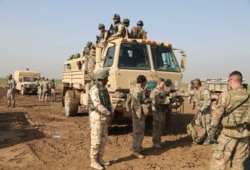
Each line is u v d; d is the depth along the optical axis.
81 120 12.42
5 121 12.05
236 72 4.28
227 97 4.17
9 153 7.18
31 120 12.25
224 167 4.25
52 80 23.52
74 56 13.84
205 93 7.79
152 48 9.25
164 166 6.19
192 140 8.56
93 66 10.34
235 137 4.14
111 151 7.37
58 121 12.16
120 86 8.62
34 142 8.30
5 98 25.00
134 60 8.94
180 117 13.52
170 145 8.00
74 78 12.76
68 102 13.20
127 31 9.88
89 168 6.04
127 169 5.99
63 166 6.18
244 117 4.12
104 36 10.76
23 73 30.95
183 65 9.44
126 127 10.48
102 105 5.86
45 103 20.88
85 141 8.54
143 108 6.74
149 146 7.87
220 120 4.25
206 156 6.88
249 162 5.01
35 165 6.25
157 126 7.64
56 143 8.27
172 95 9.06
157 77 8.99
